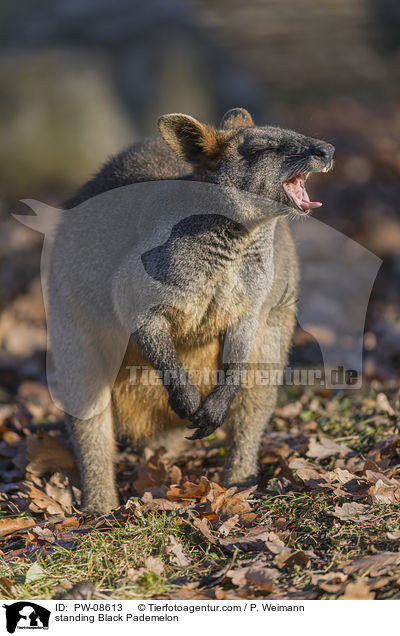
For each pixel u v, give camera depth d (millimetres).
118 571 6801
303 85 31094
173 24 26688
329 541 7012
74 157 22859
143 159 9477
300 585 6367
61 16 26703
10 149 22578
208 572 6742
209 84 26219
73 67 24094
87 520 8234
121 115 24094
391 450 9195
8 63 24188
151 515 7613
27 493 8742
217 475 9266
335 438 9906
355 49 33688
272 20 32500
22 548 7477
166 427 9578
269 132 8391
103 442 8773
